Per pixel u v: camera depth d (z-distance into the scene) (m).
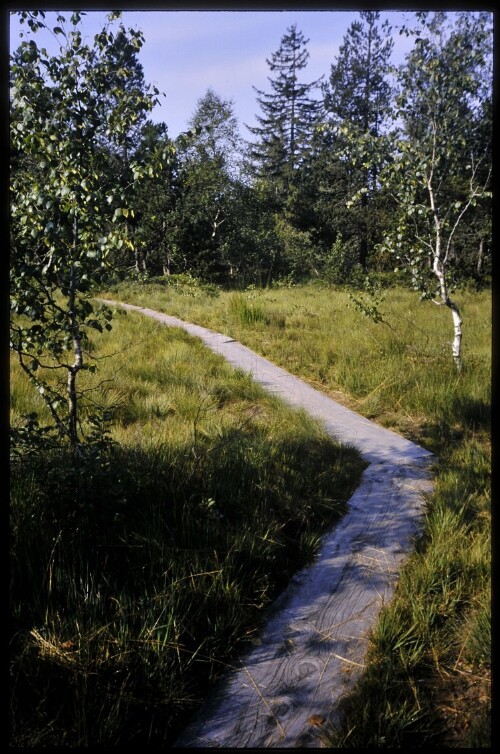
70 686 2.38
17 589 2.85
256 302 13.05
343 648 2.82
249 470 4.30
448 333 10.07
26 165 4.00
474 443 5.34
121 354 8.22
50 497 3.38
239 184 26.20
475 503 4.12
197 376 7.21
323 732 2.32
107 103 4.14
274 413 6.05
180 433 4.96
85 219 3.75
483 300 14.36
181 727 2.38
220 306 13.58
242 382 7.09
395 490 4.54
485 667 2.63
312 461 4.83
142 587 3.00
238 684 2.61
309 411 6.32
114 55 4.05
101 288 4.05
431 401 6.41
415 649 2.72
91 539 3.25
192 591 3.00
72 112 3.86
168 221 24.44
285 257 26.66
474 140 7.45
